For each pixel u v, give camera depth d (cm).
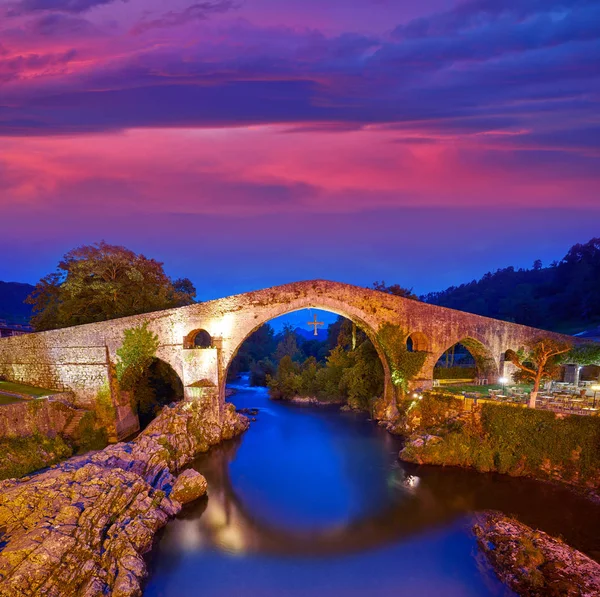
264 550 2105
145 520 2197
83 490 2183
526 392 3578
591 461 2619
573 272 8788
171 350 3675
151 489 2477
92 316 4084
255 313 3756
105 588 1706
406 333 3875
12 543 1800
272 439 3769
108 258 4162
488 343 4025
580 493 2584
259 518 2411
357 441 3688
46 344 3612
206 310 3712
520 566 1856
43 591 1596
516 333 4091
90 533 1920
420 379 3869
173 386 4438
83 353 3534
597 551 2030
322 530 2288
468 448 3023
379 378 4709
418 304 3888
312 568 1961
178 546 2131
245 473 3031
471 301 11056
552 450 2766
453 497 2608
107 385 3494
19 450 2770
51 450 2939
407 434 3641
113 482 2281
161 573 1920
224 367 3772
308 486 2817
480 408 3139
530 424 2869
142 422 4016
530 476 2830
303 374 5509
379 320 3859
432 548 2108
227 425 3781
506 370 4066
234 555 2062
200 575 1912
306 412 4759
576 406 2970
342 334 5775
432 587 1822
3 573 1645
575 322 7219
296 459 3284
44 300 4612
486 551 2048
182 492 2569
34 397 3269
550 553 1938
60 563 1709
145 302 4253
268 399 5497
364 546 2134
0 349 3759
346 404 5031
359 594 1792
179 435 3316
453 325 3938
